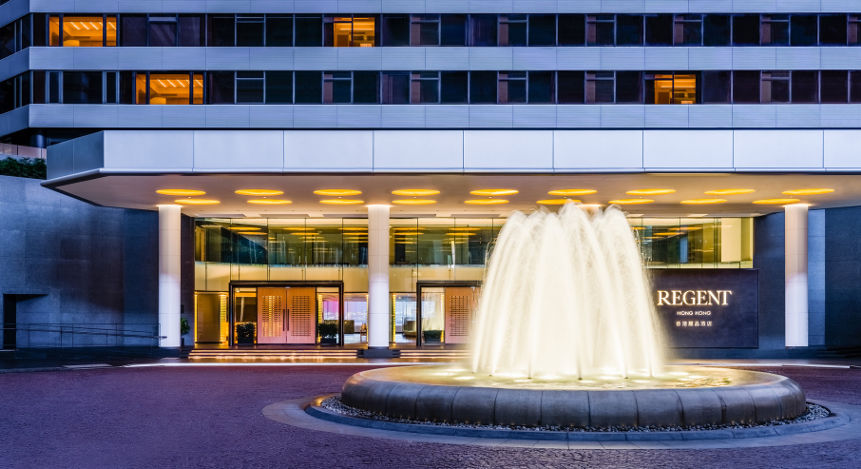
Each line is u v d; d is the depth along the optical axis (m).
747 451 11.50
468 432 12.72
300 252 39.56
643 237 39.53
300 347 37.22
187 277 38.00
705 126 42.12
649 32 42.44
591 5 42.44
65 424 14.49
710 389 13.20
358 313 39.59
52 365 28.59
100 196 31.03
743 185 27.95
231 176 25.75
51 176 27.80
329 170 25.09
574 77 42.25
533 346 20.91
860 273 37.22
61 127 43.16
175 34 43.16
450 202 33.31
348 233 39.66
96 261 37.69
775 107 42.12
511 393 13.08
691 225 39.59
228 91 42.75
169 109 42.84
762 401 13.42
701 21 42.44
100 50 43.34
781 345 37.72
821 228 38.97
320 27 42.69
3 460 11.17
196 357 32.62
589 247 24.91
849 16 42.44
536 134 25.06
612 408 12.72
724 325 32.41
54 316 36.59
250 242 39.50
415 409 13.74
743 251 39.47
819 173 25.00
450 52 42.38
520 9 42.47
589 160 25.02
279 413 15.67
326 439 12.62
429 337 39.53
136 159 25.02
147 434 13.32
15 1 45.91
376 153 25.12
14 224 35.59
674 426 12.77
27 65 43.88
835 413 15.09
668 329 32.25
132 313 38.25
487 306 25.20
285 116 42.44
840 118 42.09
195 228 39.06
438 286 39.50
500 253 25.41
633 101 42.22
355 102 42.38
